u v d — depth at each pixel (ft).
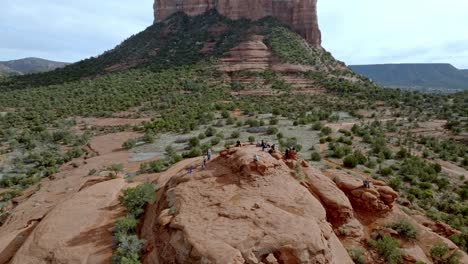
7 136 198.80
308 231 49.78
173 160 127.54
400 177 115.85
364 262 62.44
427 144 176.55
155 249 55.88
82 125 226.79
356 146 152.05
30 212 93.86
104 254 58.18
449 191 112.16
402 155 140.97
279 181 66.74
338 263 54.85
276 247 47.42
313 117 211.82
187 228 51.90
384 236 68.08
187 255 48.29
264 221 52.34
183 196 63.10
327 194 70.59
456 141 191.93
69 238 63.05
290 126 193.26
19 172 150.41
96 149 171.32
